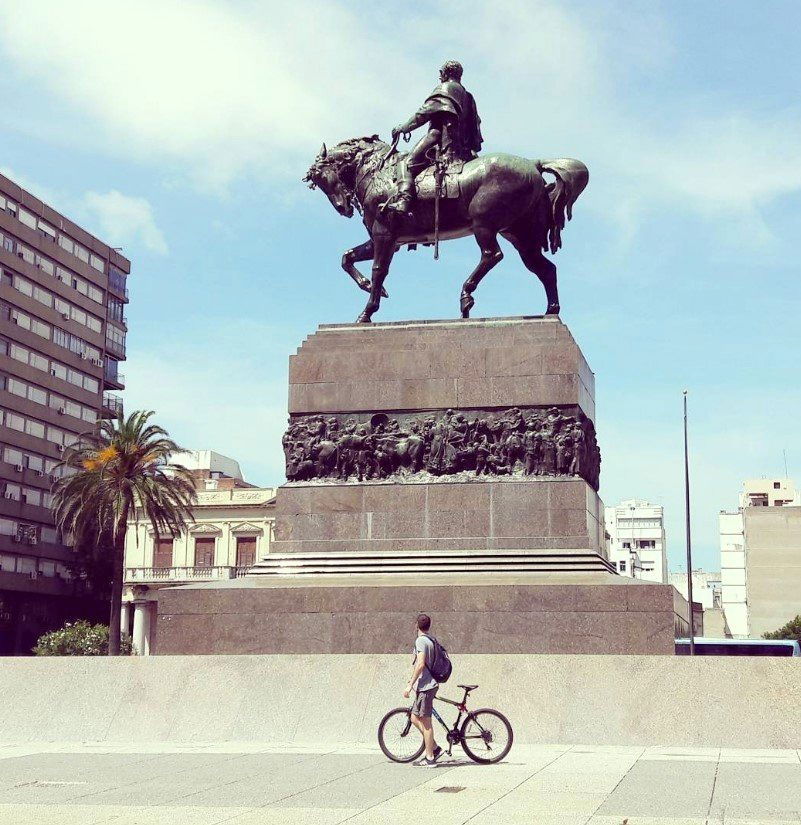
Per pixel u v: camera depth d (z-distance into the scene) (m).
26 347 88.75
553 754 15.63
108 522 64.62
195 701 18.39
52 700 18.83
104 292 100.38
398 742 15.03
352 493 23.31
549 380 23.17
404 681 17.89
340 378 24.11
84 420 95.88
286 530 23.45
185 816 11.06
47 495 90.12
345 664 18.22
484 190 24.14
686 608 25.09
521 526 22.47
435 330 24.08
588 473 23.39
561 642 20.88
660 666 17.11
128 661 18.92
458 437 23.12
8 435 85.88
